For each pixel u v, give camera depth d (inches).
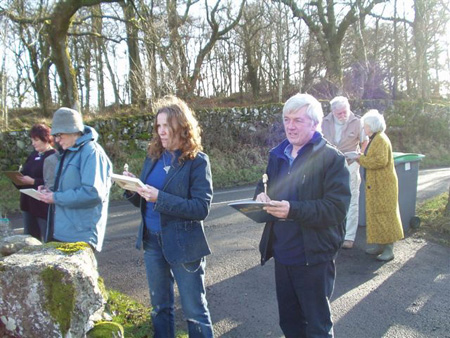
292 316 104.6
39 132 165.8
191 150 102.0
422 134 665.0
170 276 109.7
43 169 153.3
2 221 147.4
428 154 621.6
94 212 113.0
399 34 1004.6
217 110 531.2
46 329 72.9
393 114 649.6
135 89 606.9
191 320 102.4
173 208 96.2
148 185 101.3
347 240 209.2
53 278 72.9
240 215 290.8
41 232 165.3
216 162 486.6
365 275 175.9
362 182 245.6
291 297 102.8
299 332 104.8
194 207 97.9
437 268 181.0
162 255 107.5
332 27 743.1
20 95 725.3
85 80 1004.6
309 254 93.0
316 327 95.3
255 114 548.7
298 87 826.8
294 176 96.5
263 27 818.2
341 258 197.3
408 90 930.7
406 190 233.6
